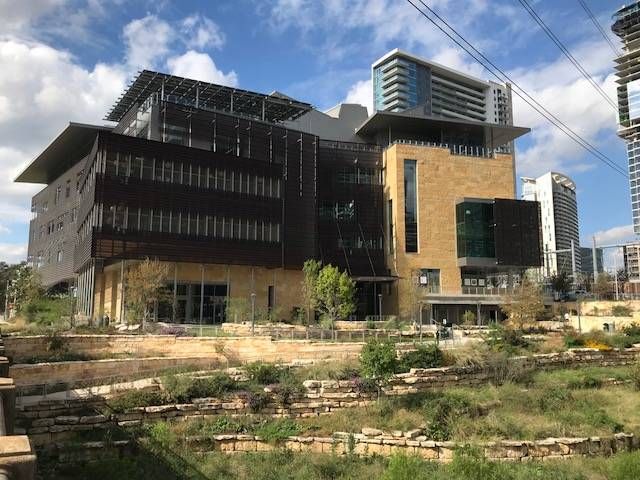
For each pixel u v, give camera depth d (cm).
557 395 2533
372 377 2406
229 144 6688
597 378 2947
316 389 2295
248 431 2006
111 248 5462
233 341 3222
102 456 1683
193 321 6019
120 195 5600
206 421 2028
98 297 5959
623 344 3828
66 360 2558
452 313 7862
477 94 18438
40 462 1608
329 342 3434
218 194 6234
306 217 7125
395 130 8975
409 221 8050
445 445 1850
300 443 1942
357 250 7981
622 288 8844
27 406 1794
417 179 8175
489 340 3575
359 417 2164
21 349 2650
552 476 1652
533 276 9169
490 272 8375
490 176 8538
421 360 2805
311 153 7344
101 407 1939
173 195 5922
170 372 2544
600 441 1964
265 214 6562
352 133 9844
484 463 1688
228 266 6353
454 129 9038
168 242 5806
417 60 17275
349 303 5772
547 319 6284
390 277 7825
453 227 8219
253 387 2264
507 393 2509
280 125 7494
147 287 4722
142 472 1603
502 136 9375
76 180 8319
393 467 1606
